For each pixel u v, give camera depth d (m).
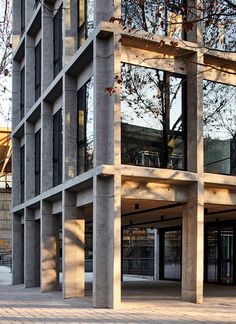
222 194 17.61
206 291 20.56
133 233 35.00
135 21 15.63
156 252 30.03
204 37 16.75
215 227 25.59
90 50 16.55
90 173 15.70
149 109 16.42
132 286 23.30
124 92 16.03
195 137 16.62
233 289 21.58
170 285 24.03
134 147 16.02
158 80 16.64
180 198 16.77
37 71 24.42
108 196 15.38
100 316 13.12
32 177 24.38
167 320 12.41
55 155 21.08
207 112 17.36
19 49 26.56
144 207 19.55
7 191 49.12
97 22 15.92
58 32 21.16
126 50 16.11
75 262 17.89
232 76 17.89
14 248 26.61
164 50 16.55
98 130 15.64
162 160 16.48
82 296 17.89
